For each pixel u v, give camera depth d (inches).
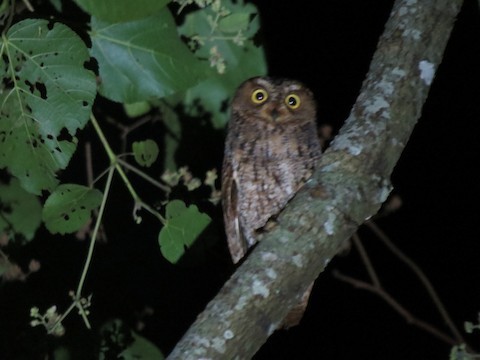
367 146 147.6
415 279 352.2
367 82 157.9
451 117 337.7
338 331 360.5
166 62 181.6
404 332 354.6
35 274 300.5
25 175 170.9
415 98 154.6
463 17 315.9
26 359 279.3
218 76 284.7
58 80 166.6
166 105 292.7
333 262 359.3
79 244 313.7
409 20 162.6
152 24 181.6
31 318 288.2
